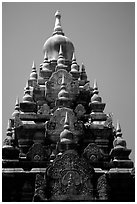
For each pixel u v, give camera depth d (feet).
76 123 131.23
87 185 113.39
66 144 118.52
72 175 113.39
